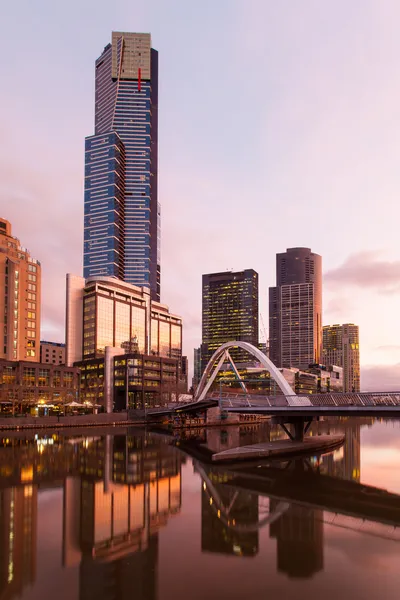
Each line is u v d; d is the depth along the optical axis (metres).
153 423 172.38
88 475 57.88
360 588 24.83
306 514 40.09
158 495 46.91
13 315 180.00
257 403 92.00
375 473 61.53
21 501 43.41
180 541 32.19
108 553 29.72
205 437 117.50
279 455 78.62
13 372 167.38
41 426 139.25
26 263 188.00
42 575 26.28
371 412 70.00
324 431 145.50
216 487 51.72
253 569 27.34
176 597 23.70
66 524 35.91
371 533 34.44
